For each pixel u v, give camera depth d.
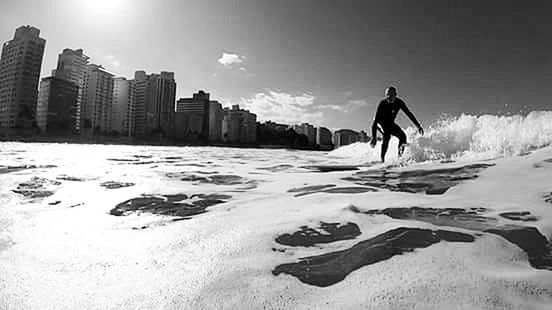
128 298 1.43
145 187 4.25
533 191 3.08
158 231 2.35
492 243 1.94
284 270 1.68
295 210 2.84
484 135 6.06
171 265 1.77
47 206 3.15
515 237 2.04
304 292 1.45
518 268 1.62
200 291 1.48
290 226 2.38
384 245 1.95
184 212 2.90
